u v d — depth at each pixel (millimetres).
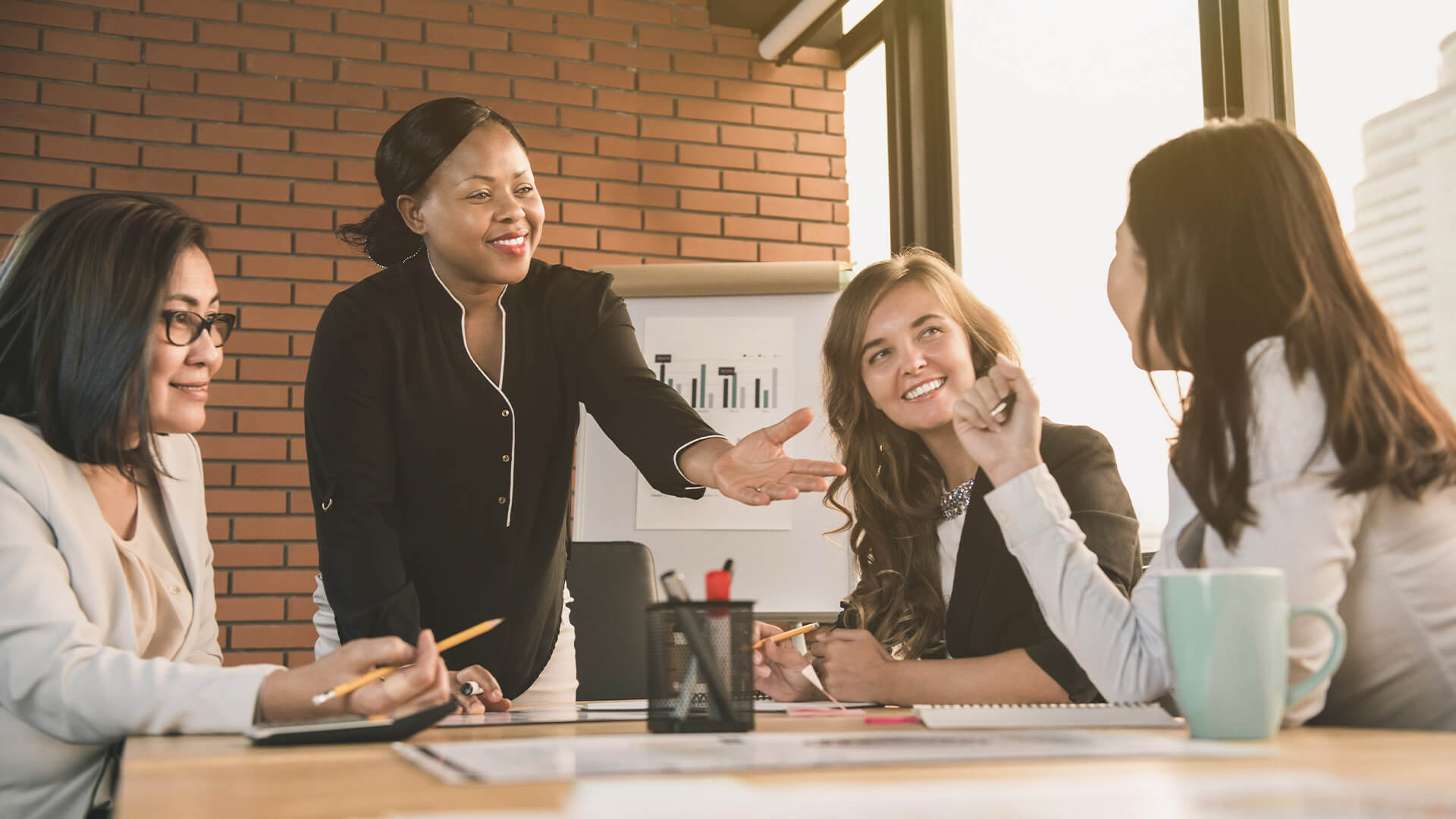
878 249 3998
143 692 938
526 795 509
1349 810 427
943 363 1686
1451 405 1865
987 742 725
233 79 3740
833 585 2984
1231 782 515
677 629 872
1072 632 993
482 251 1621
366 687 951
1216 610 725
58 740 1010
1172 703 1075
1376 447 864
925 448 1746
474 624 1691
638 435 1645
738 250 4102
